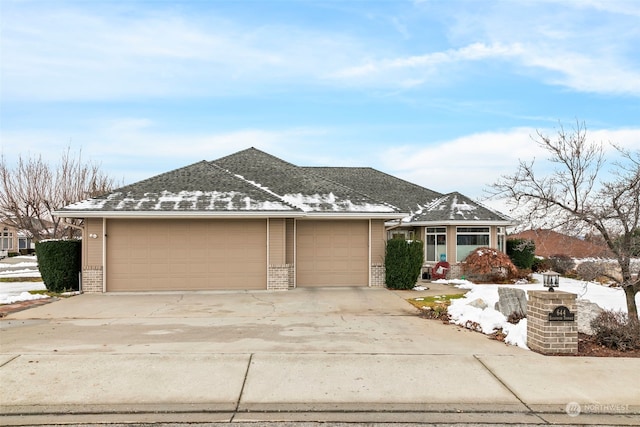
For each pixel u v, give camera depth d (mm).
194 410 5648
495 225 22000
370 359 7504
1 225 54062
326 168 27875
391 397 6062
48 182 28281
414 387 6387
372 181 26844
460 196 23703
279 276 16734
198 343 8516
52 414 5516
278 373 6840
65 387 6262
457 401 5973
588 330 9062
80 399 5898
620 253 9578
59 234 27641
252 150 23625
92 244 16250
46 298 14953
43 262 16312
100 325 10359
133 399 5918
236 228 16797
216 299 14664
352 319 11188
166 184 18188
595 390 6352
